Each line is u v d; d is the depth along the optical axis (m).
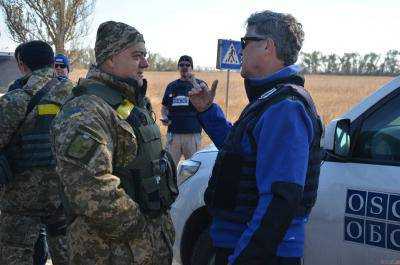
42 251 3.85
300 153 2.01
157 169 2.35
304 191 2.16
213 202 2.30
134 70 2.32
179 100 7.38
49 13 21.27
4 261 3.52
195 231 3.79
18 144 3.47
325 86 47.34
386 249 2.79
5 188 3.53
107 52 2.29
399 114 2.96
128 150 2.26
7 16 21.05
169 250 2.46
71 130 2.12
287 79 2.22
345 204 2.94
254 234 1.97
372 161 2.95
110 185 2.11
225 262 2.34
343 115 3.14
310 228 3.05
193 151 7.49
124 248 2.24
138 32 2.34
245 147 2.17
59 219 3.59
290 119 2.03
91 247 2.22
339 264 2.97
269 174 2.02
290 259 2.14
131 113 2.30
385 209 2.80
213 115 2.90
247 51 2.27
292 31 2.22
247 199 2.19
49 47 3.62
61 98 3.51
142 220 2.23
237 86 41.56
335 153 2.99
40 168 3.48
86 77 2.35
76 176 2.09
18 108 3.40
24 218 3.54
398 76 3.01
